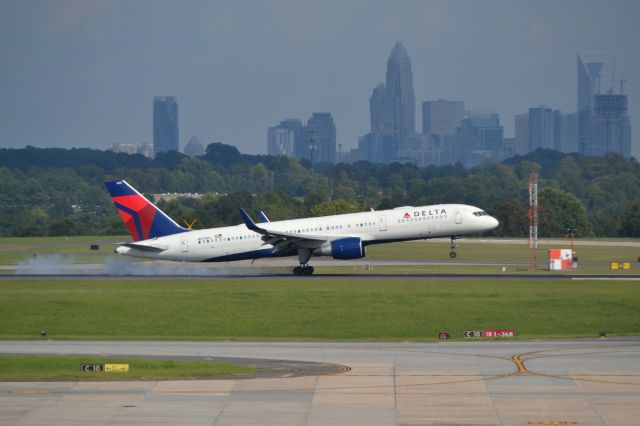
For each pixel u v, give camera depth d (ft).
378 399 492.95
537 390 509.76
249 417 458.91
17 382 534.37
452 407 475.72
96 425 444.96
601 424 442.91
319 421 452.76
